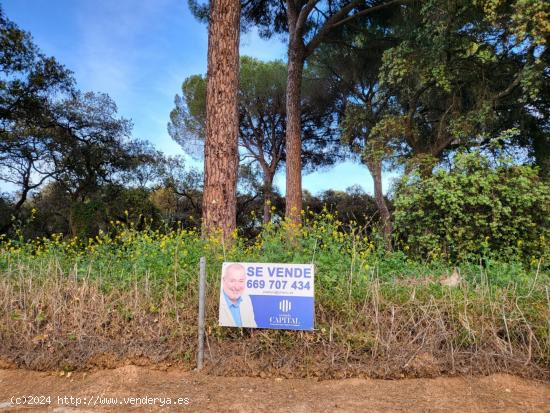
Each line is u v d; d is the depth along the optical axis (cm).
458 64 1173
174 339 385
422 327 369
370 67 1692
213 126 707
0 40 1393
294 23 1412
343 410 301
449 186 672
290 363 356
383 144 1341
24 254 589
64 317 410
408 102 1471
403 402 310
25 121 1648
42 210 1867
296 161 1351
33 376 370
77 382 357
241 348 371
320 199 2544
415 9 1251
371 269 427
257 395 324
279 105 2234
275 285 356
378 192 1866
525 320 361
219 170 693
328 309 391
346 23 1441
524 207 636
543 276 473
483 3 981
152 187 2125
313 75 2045
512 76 1191
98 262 527
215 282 416
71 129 1838
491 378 337
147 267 461
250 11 1529
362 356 356
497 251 624
